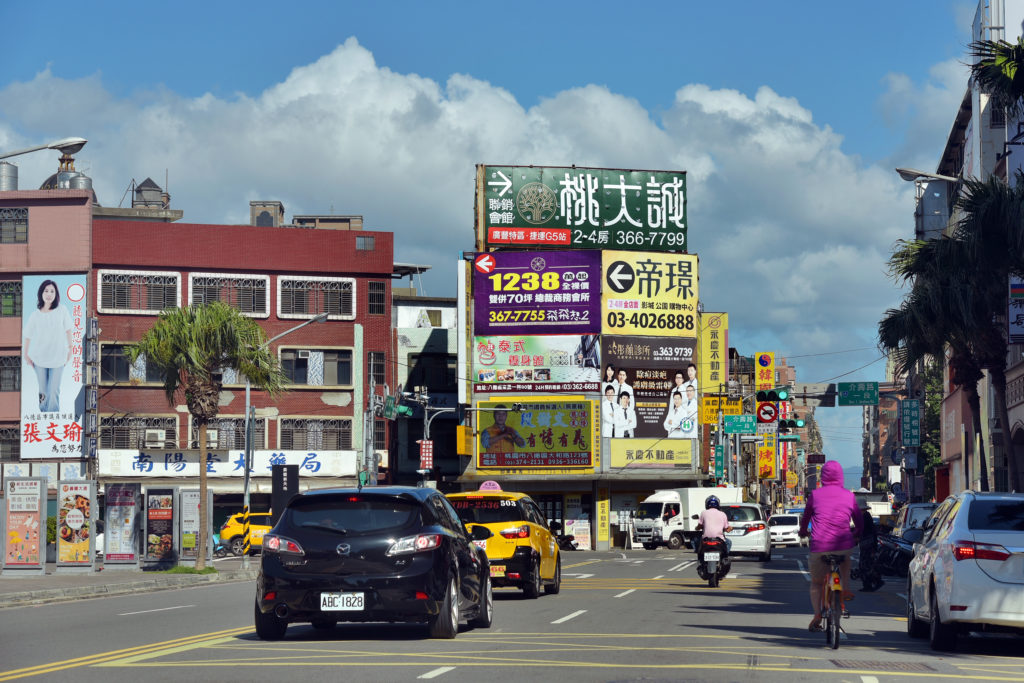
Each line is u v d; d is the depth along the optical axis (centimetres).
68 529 3544
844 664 1244
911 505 3128
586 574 3606
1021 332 2756
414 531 1419
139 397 6669
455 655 1288
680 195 7481
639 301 7356
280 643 1423
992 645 1543
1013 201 2662
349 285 7088
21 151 3350
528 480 7262
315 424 6919
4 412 6456
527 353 7312
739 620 1839
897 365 3422
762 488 12188
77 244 6575
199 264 6875
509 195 7412
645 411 7300
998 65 2508
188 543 3816
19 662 1257
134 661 1241
